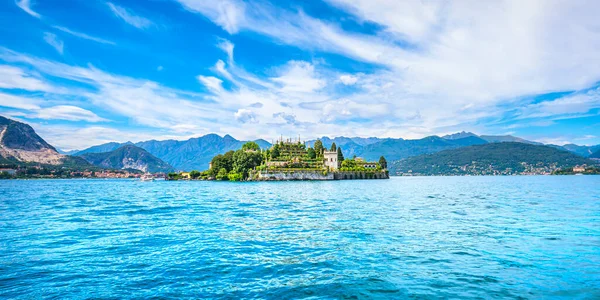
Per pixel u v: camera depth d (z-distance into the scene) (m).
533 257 23.44
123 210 54.22
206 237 30.94
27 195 98.69
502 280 18.95
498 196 84.00
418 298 16.55
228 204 65.50
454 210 52.03
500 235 31.14
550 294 16.95
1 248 26.56
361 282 18.72
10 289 17.66
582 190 108.19
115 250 25.94
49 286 18.11
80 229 35.34
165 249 26.23
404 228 35.19
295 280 19.12
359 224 38.06
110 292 17.28
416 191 114.38
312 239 29.83
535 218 42.03
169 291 17.47
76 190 137.50
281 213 49.38
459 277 19.45
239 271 20.75
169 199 80.44
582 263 21.91
